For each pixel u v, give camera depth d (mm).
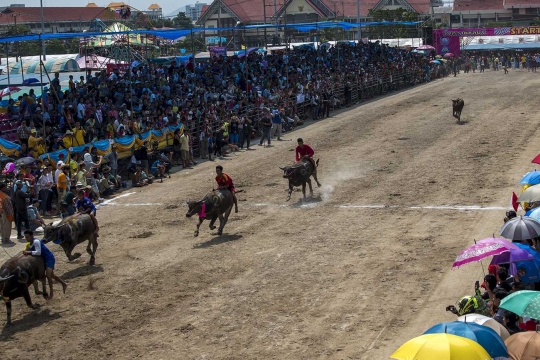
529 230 12727
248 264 17234
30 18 97938
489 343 8672
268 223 21094
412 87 60406
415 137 35375
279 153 33188
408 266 16438
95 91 34906
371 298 14562
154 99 35938
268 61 52219
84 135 27812
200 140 32562
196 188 26547
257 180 27484
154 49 59438
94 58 50094
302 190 24172
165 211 23234
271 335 12961
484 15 97938
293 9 89562
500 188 23984
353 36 89812
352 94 51406
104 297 15375
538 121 38438
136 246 19312
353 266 16641
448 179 25812
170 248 18953
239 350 12367
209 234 20234
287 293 15094
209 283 16000
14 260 14195
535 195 15320
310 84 45531
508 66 75812
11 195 21578
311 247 18391
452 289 14805
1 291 13945
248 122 34594
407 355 8047
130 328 13617
